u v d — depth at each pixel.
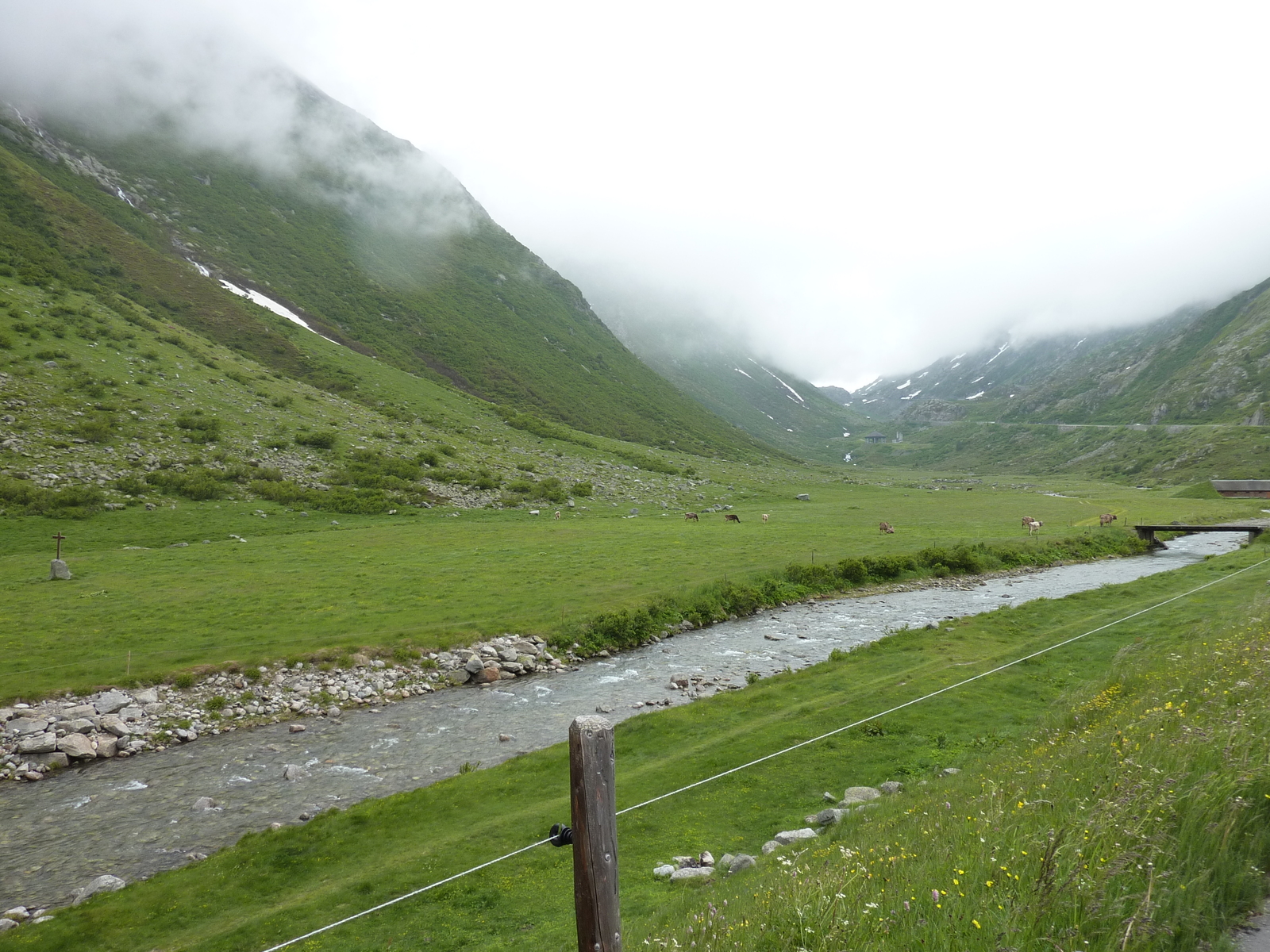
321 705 33.00
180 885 18.00
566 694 34.91
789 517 104.44
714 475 157.12
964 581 65.19
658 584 53.34
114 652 35.53
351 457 101.25
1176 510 123.19
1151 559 78.25
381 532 74.62
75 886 18.91
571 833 7.39
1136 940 6.42
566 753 25.92
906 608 53.91
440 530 77.81
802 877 10.27
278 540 67.62
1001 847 8.91
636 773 23.03
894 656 36.41
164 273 163.12
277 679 34.47
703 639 45.56
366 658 37.00
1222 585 45.38
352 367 157.00
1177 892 7.05
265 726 31.08
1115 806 8.74
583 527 84.44
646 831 18.52
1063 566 74.25
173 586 48.72
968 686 28.77
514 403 197.25
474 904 15.72
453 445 122.75
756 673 37.88
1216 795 8.75
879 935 7.39
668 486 130.00
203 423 95.06
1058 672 30.16
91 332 112.06
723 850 17.12
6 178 158.38
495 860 16.53
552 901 15.61
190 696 32.34
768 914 8.53
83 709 29.75
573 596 49.19
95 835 21.70
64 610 42.28
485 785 23.25
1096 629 36.78
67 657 34.62
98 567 53.81
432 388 166.00
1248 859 7.69
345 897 16.44
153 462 82.75
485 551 65.62
